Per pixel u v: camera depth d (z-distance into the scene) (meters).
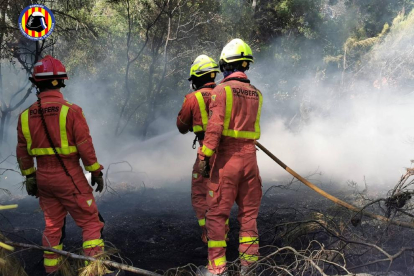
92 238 3.88
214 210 3.91
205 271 3.93
